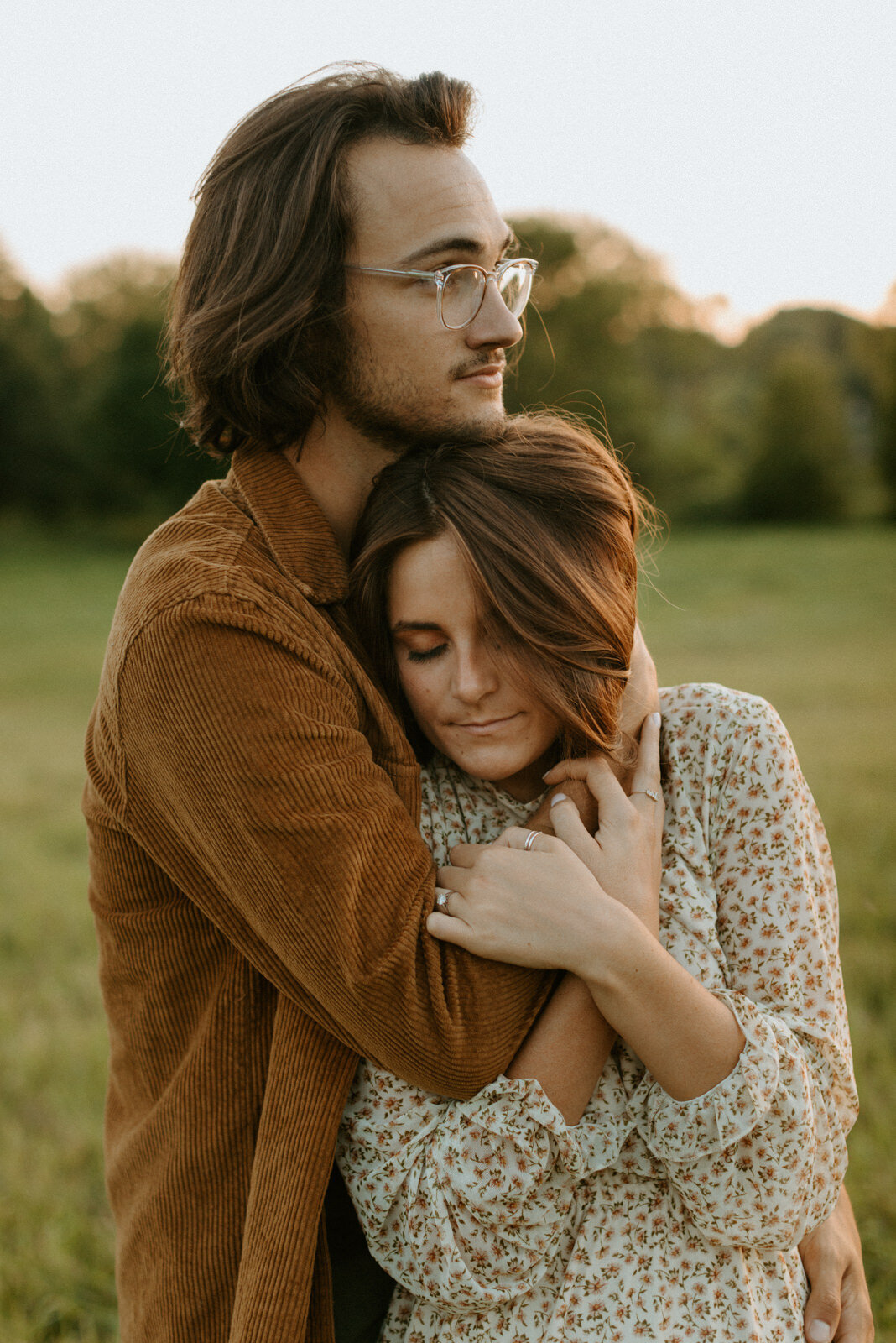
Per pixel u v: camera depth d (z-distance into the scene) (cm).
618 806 138
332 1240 147
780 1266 143
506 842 138
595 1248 134
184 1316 137
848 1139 286
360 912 124
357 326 151
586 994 131
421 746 154
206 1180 138
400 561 138
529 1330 133
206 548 140
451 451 145
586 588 136
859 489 5000
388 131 150
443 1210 127
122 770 136
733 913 142
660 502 4956
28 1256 276
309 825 124
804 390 4778
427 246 149
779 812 143
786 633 1775
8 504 4644
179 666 128
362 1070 136
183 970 143
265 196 150
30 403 4631
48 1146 328
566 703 135
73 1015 424
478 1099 128
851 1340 150
